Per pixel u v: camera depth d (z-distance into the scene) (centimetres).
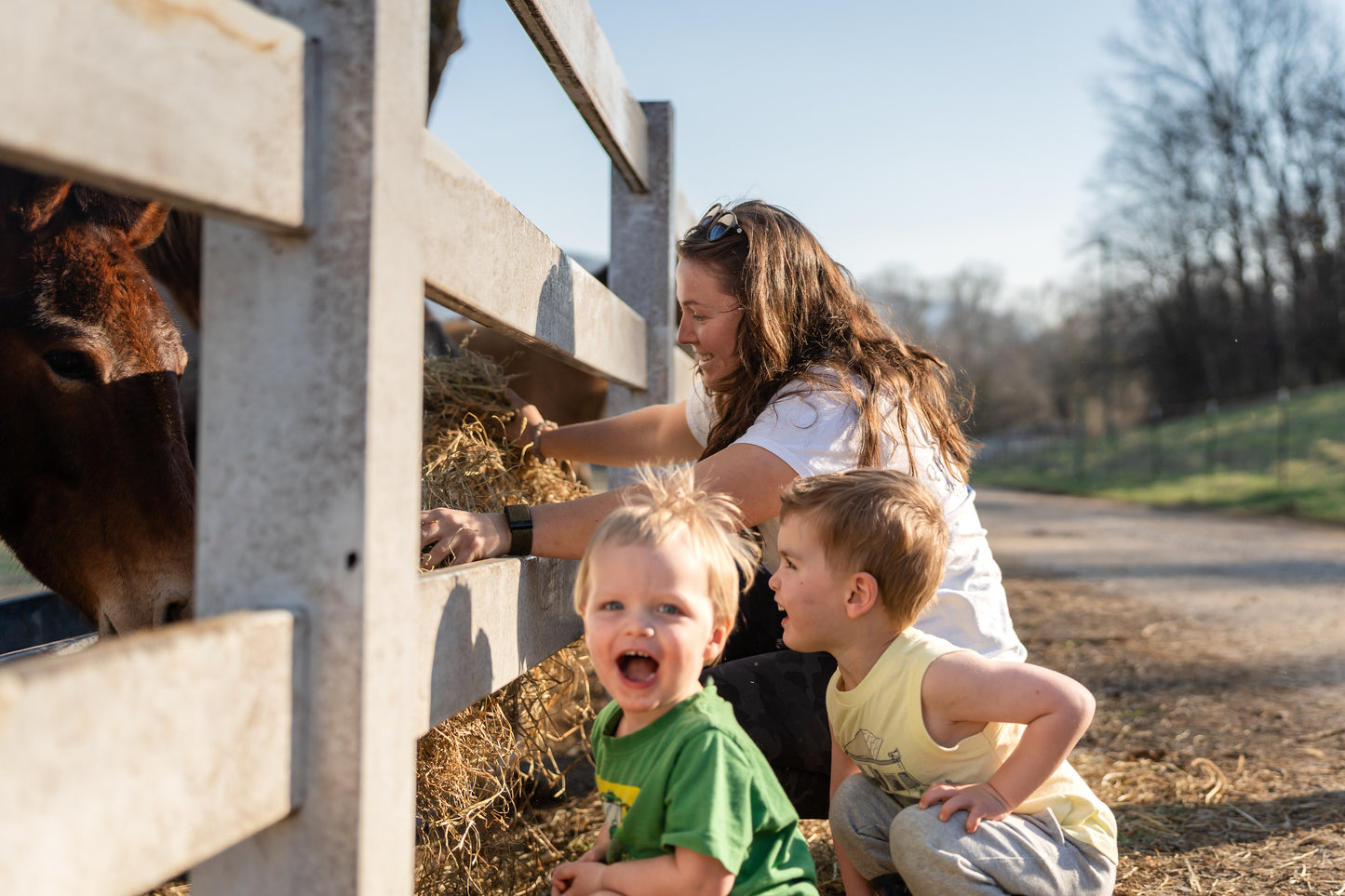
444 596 121
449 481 210
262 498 93
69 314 200
